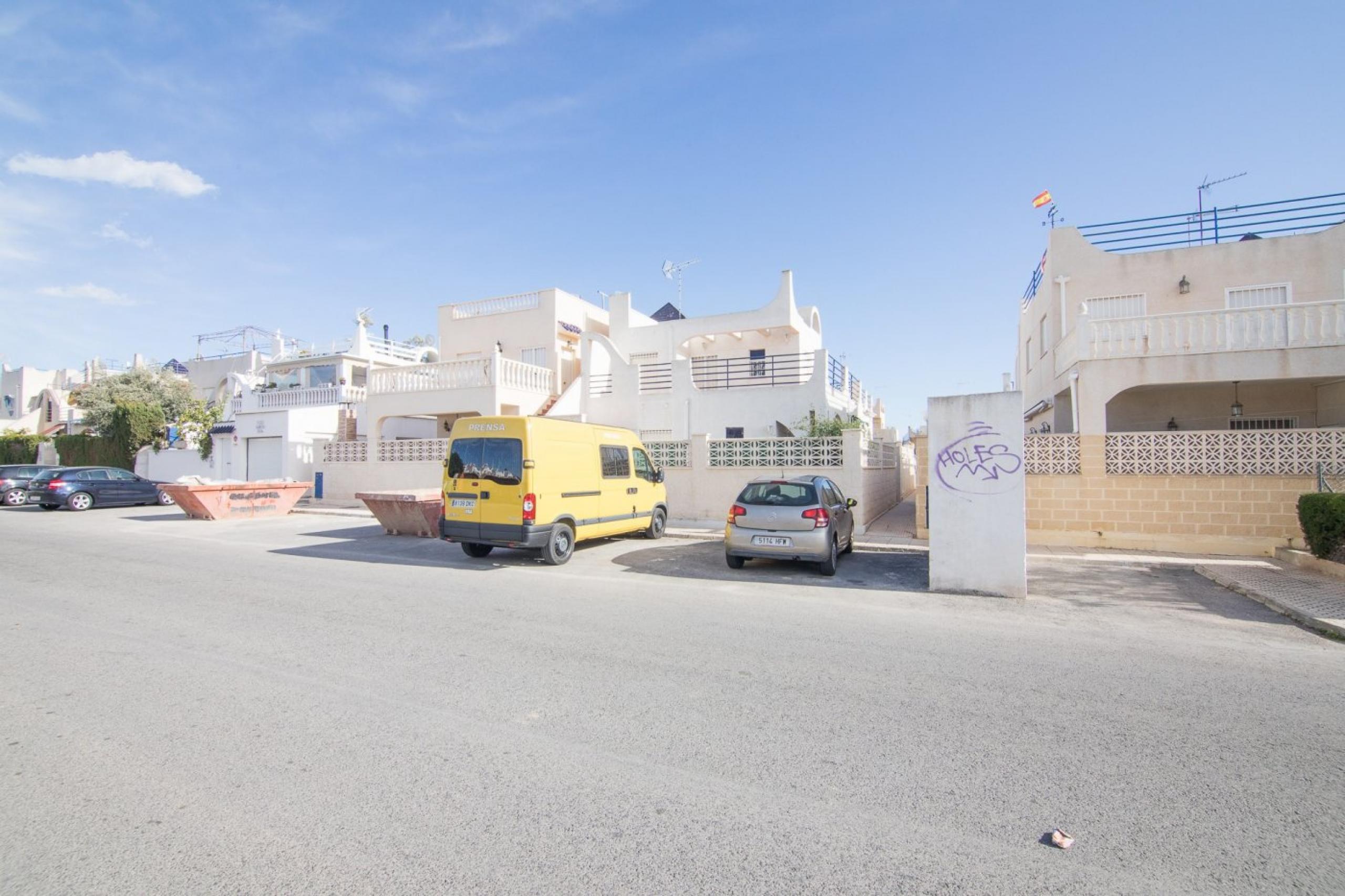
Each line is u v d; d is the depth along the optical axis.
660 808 3.21
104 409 32.69
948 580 8.52
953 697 4.73
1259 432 11.77
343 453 22.81
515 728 4.14
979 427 8.48
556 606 7.62
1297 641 6.35
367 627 6.62
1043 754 3.84
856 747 3.90
